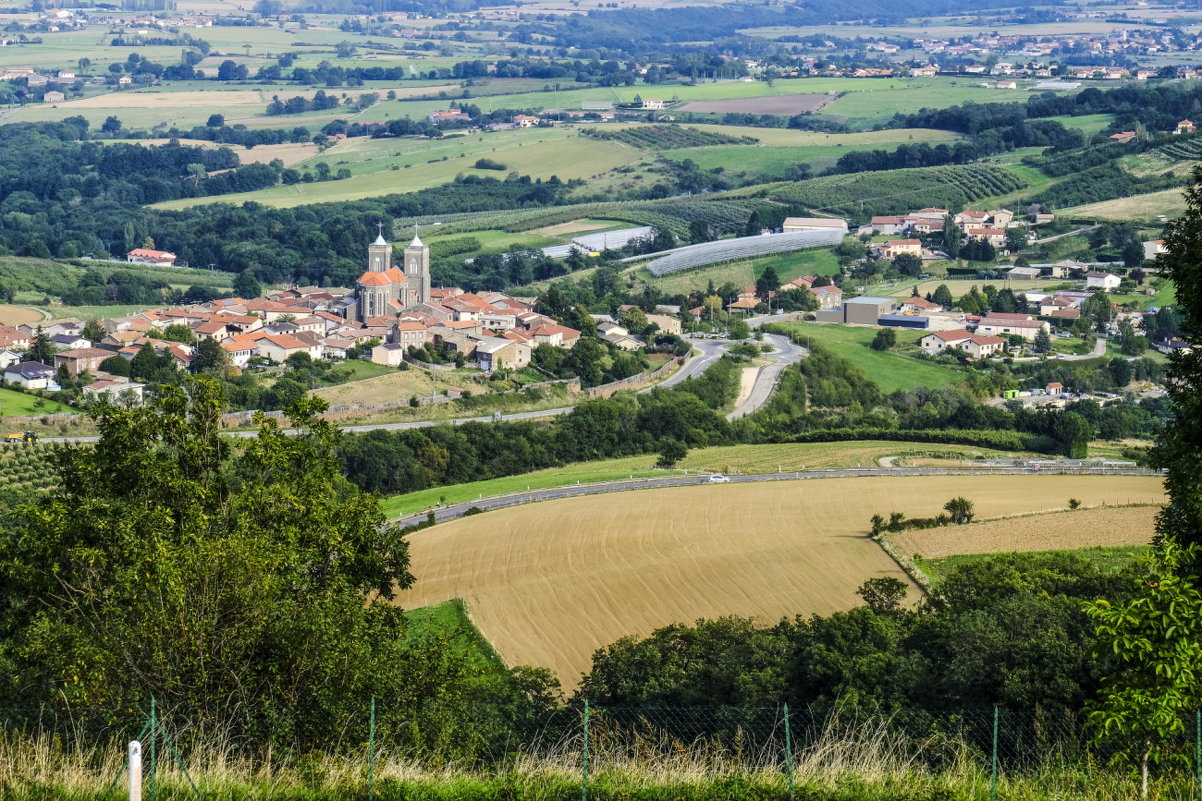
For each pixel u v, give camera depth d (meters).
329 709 49.34
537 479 185.62
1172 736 45.31
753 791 43.97
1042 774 47.22
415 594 117.56
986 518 141.25
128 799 40.94
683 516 144.38
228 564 49.16
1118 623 43.47
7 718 48.44
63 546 55.97
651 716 65.19
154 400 63.31
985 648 69.12
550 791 43.94
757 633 88.88
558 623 108.38
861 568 121.31
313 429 65.19
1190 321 58.44
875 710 64.75
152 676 48.09
